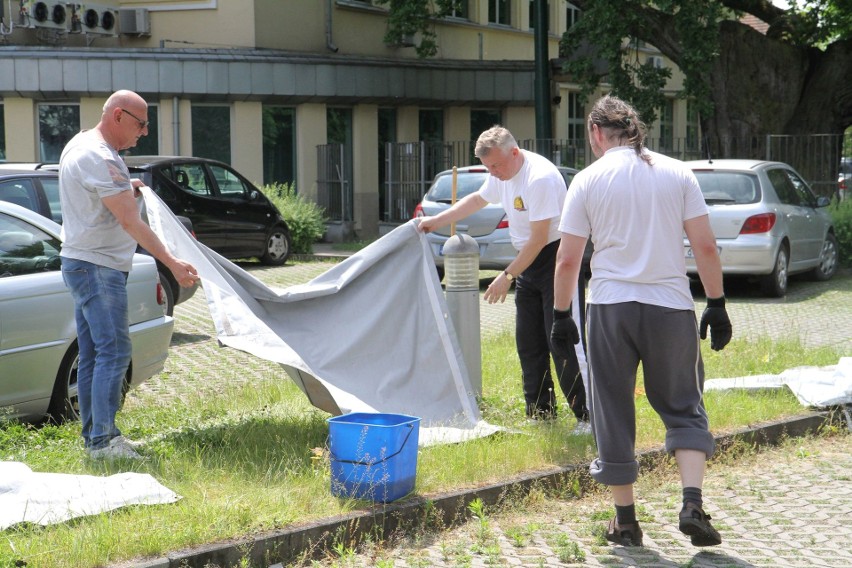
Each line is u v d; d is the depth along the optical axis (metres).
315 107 35.34
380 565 6.75
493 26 42.38
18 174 14.88
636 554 7.13
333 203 35.62
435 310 10.16
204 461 8.58
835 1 32.81
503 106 40.31
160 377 13.64
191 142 33.19
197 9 34.12
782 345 14.89
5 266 10.37
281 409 10.79
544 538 7.53
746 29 33.34
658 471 9.22
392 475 7.65
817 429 10.90
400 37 35.91
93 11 33.09
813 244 23.30
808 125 34.06
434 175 36.06
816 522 7.94
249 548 6.71
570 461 8.97
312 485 7.92
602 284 6.98
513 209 9.96
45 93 31.80
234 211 25.98
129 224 8.55
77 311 8.93
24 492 7.37
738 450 9.94
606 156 7.04
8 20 32.22
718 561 6.99
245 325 9.27
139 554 6.46
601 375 7.03
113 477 7.77
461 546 7.27
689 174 6.98
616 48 31.06
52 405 10.73
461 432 9.52
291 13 34.97
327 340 9.91
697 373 6.96
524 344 10.38
